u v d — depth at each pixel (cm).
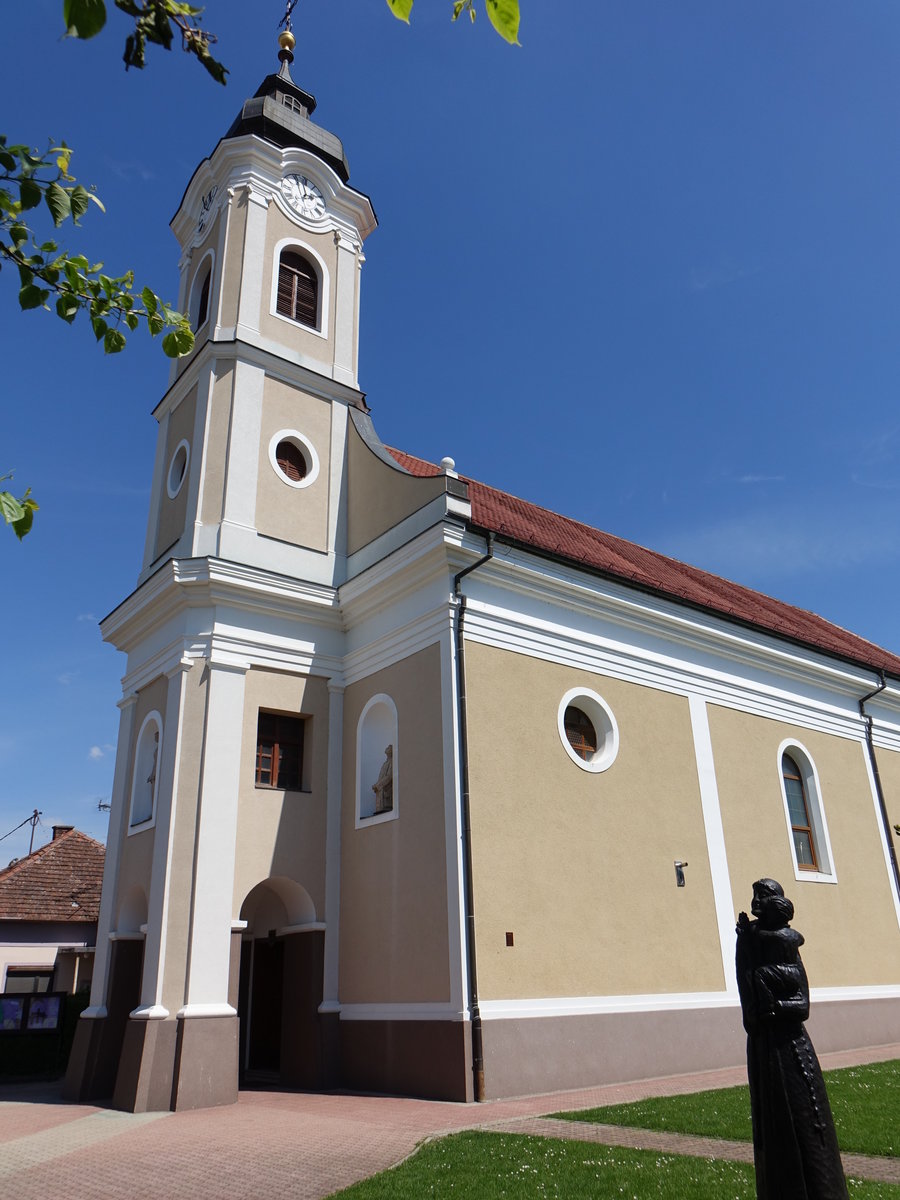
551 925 1302
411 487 1534
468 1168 742
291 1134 952
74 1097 1376
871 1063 1373
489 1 313
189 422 1744
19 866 2406
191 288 1936
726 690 1769
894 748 2156
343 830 1506
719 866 1585
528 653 1441
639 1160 742
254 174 1847
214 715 1436
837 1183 496
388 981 1320
